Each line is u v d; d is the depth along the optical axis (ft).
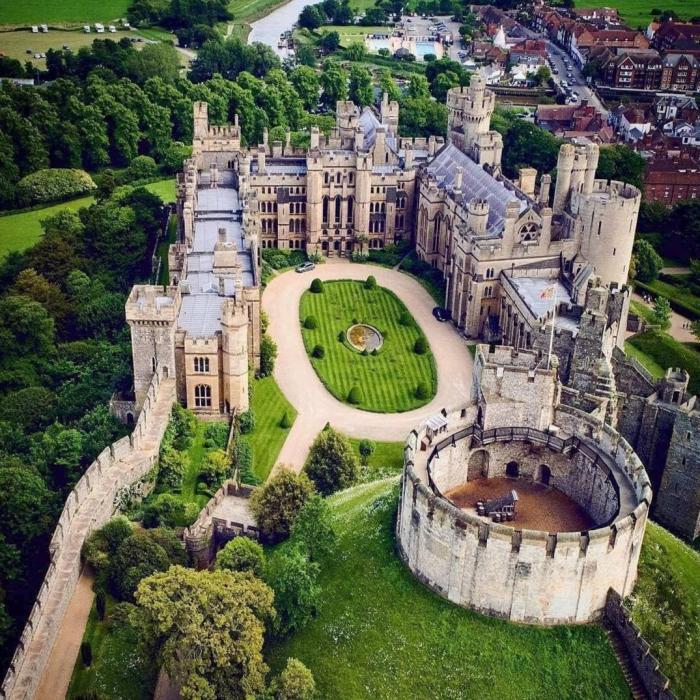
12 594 496.23
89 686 438.40
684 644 419.13
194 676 394.32
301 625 438.40
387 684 406.82
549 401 469.16
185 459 596.29
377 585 443.73
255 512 533.96
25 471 545.85
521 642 404.57
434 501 413.59
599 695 392.06
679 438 548.72
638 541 413.80
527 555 393.91
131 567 480.64
